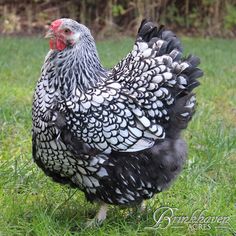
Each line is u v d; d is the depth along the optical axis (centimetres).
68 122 503
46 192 620
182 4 1903
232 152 761
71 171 524
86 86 518
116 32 1839
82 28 520
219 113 967
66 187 621
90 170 511
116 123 506
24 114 855
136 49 545
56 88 514
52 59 517
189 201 606
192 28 1884
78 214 575
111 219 554
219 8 1873
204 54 1491
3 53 1383
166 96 520
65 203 588
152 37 551
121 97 514
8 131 796
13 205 570
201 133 812
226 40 1767
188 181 655
